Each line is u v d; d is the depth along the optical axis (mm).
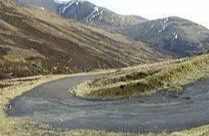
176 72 52938
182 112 37719
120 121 36031
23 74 135625
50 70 155625
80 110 43062
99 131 32625
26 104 48406
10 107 46281
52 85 70625
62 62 179125
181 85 50406
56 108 45125
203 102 41344
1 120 38062
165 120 35000
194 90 47750
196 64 57344
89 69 191500
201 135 27281
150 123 34312
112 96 49312
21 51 166250
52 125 35812
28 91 61594
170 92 47750
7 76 127000
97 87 56750
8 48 163625
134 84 49812
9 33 195250
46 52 187125
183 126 32156
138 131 31891
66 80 80750
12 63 144625
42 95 56719
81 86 63844
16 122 37250
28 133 32531
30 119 38906
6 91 63156
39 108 45438
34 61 158625
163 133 30406
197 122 33000
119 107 42938
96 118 38094
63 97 54094
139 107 41906
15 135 31953
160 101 44000
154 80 50312
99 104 46000
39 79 89000
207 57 60531
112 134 31375
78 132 32656
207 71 55969
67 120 37938
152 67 70625
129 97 47875
